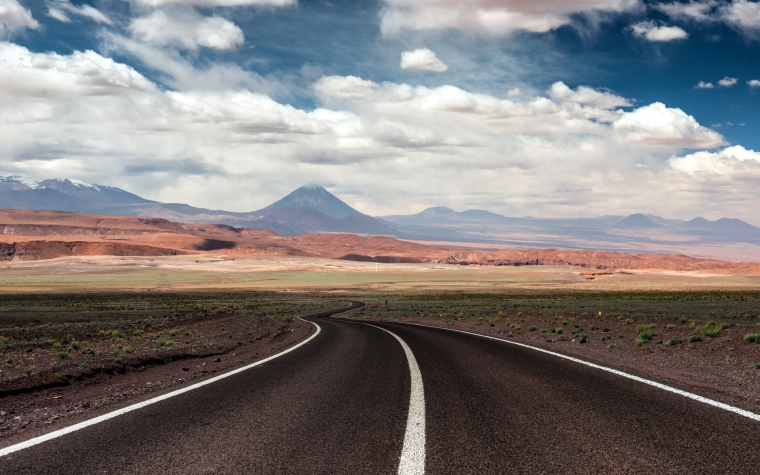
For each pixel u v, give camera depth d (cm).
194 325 2812
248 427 715
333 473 528
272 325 3366
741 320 2889
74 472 534
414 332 2716
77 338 2055
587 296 8331
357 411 812
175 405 867
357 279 19312
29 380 1047
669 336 1867
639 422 725
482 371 1223
